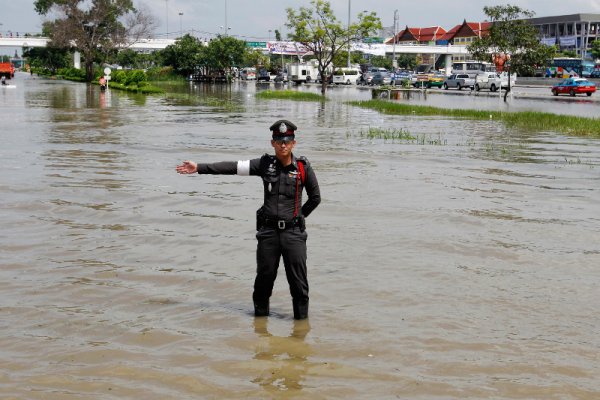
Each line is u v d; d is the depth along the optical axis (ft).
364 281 22.07
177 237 27.48
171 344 17.11
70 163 46.93
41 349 16.76
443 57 405.18
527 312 19.53
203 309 19.65
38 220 30.22
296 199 18.20
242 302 20.27
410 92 192.34
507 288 21.58
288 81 282.15
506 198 36.04
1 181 39.34
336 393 14.58
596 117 95.30
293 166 18.13
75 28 270.05
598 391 14.84
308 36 185.68
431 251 25.68
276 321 18.71
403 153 54.70
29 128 72.54
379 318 18.92
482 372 15.70
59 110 103.09
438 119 93.09
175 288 21.49
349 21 224.53
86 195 35.60
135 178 41.01
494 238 27.66
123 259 24.53
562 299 20.65
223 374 15.47
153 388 14.75
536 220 30.91
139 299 20.45
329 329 18.13
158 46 354.54
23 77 341.21
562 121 83.46
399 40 442.09
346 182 40.29
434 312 19.42
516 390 14.84
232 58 297.12
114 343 17.17
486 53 141.38
